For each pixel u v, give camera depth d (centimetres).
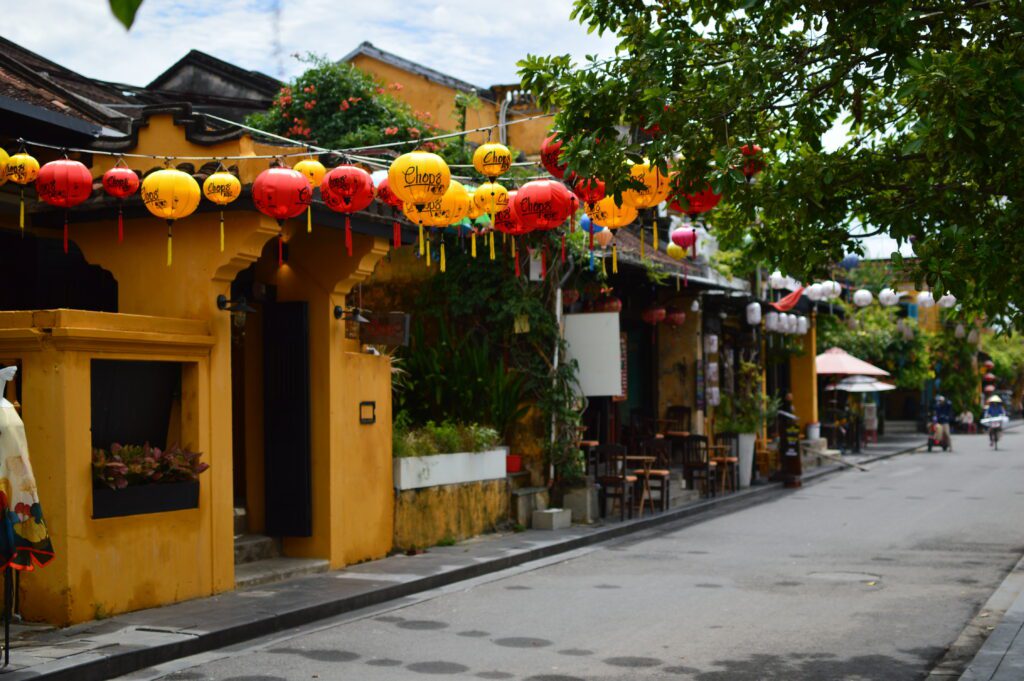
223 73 2386
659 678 757
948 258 669
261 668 789
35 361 884
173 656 813
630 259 1769
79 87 1727
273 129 1844
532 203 820
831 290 1747
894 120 839
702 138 770
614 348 1658
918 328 4091
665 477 1831
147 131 1081
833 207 823
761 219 894
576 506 1634
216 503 1029
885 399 4869
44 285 1155
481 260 1627
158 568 959
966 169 751
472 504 1463
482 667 791
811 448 2911
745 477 2298
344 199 848
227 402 1047
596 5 817
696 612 1000
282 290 1213
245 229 1025
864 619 962
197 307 1037
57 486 871
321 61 1841
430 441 1389
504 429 1612
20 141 877
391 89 2012
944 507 1883
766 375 2941
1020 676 732
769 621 956
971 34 719
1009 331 855
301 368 1186
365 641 884
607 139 783
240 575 1084
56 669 721
